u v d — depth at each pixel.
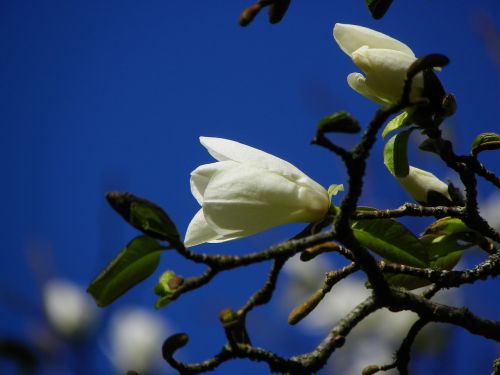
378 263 1.27
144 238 1.19
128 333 1.72
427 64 1.18
